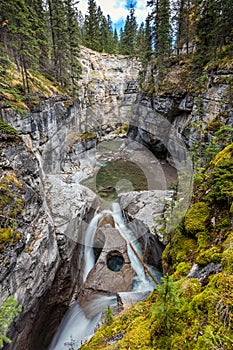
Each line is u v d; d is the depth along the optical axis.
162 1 26.61
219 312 2.75
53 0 24.36
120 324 4.88
